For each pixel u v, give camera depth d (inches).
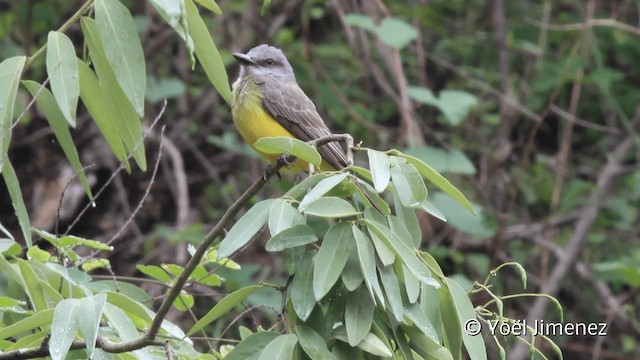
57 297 220.8
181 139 521.0
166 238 483.2
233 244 178.2
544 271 500.1
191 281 252.2
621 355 504.1
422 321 178.5
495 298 184.9
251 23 525.0
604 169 531.5
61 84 208.4
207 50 227.5
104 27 210.2
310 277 179.5
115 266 489.4
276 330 194.4
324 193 173.8
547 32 554.6
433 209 188.2
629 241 525.0
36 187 497.0
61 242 240.1
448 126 536.7
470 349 183.3
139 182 514.9
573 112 513.0
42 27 525.0
